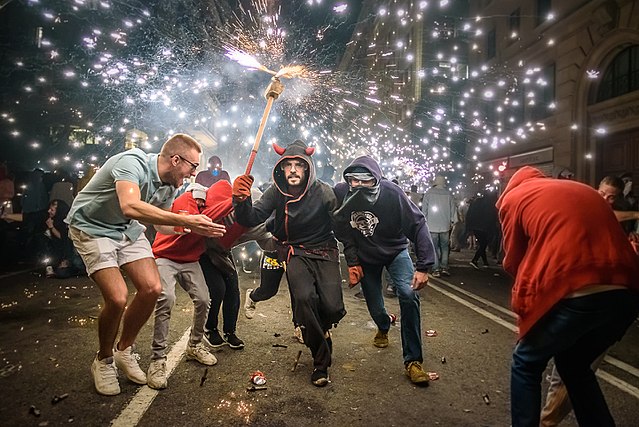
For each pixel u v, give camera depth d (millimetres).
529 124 16062
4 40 12625
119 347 3311
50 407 2893
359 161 3662
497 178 19984
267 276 4297
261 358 3934
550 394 2709
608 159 14391
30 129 13094
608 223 2195
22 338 4246
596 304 2088
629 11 12953
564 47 15883
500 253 13398
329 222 3746
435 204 8914
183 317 5105
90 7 12477
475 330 5047
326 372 3451
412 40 25094
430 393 3336
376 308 4102
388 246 3811
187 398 3100
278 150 3654
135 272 3141
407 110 24250
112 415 2816
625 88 13617
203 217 2877
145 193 3154
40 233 8625
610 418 2246
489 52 21609
